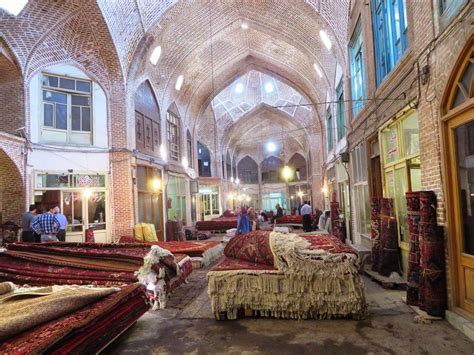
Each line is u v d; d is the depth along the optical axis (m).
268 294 4.21
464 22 3.29
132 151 11.40
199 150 25.22
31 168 9.68
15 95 9.67
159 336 3.80
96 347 2.96
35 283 5.00
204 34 13.80
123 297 3.56
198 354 3.32
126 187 11.09
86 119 11.02
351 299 4.03
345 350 3.25
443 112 3.92
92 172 10.80
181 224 13.16
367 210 8.16
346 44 9.92
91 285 4.36
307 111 22.33
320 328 3.83
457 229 3.75
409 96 4.91
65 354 2.54
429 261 3.97
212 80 17.34
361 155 8.70
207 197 23.12
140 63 11.75
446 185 3.85
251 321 4.16
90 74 11.06
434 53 4.02
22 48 9.52
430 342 3.33
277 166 33.84
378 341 3.41
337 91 13.25
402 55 5.26
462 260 3.67
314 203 21.30
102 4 9.79
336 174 14.01
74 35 10.33
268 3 12.02
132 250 5.84
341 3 9.32
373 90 7.15
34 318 2.69
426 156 4.34
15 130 9.59
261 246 4.55
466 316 3.55
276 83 23.30
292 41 13.54
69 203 10.35
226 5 12.67
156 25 11.60
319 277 4.13
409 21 4.80
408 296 4.47
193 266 7.57
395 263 5.68
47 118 10.30
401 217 5.75
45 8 9.33
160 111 14.34
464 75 3.54
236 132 27.22
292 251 4.20
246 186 34.19
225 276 4.27
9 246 5.99
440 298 3.92
